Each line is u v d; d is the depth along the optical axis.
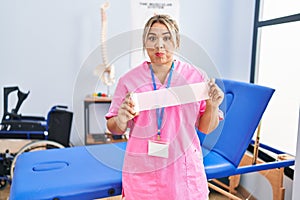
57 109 2.20
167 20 0.97
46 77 2.67
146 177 1.06
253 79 2.55
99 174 1.36
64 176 1.35
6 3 2.51
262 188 1.99
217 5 2.79
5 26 2.54
